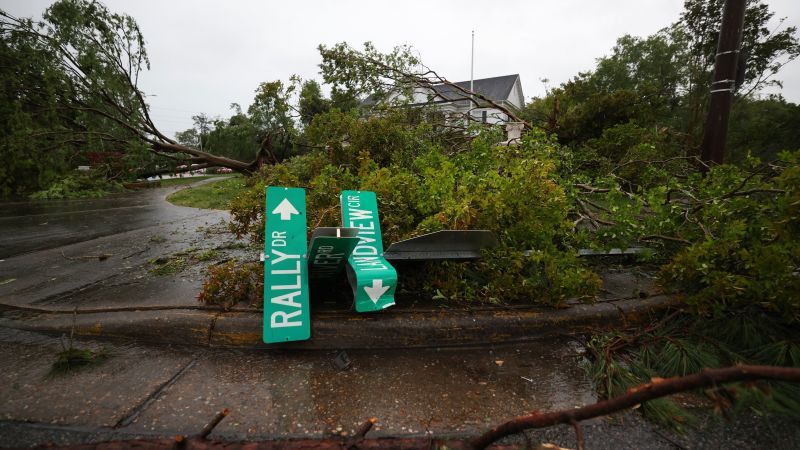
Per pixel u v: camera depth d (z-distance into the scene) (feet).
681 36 54.75
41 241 17.20
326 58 23.35
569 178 15.92
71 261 13.65
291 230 8.26
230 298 8.80
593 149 24.06
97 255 14.51
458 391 6.49
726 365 7.11
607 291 10.23
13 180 34.55
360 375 6.91
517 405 6.15
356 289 7.91
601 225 13.42
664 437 5.43
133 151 33.06
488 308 8.91
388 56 23.56
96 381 6.51
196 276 11.57
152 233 19.03
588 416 3.54
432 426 5.57
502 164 12.76
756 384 2.97
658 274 9.12
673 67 70.38
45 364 7.02
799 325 7.95
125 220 23.66
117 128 32.53
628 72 79.87
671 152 25.30
